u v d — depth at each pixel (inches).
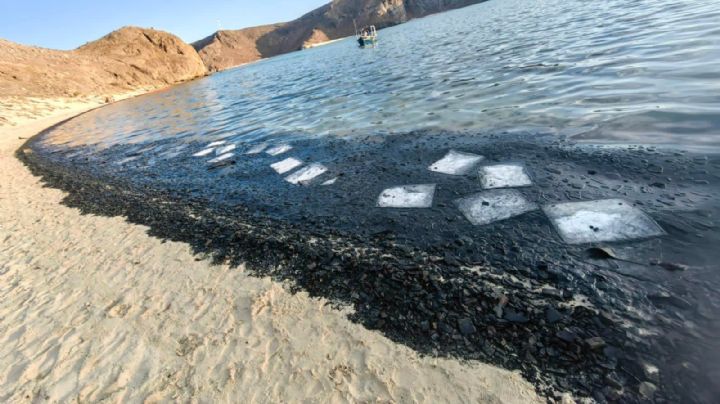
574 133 192.2
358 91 498.9
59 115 1018.1
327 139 300.0
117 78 1656.0
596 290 93.2
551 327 85.7
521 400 71.8
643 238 106.7
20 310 135.9
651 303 85.7
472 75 406.0
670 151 149.9
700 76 211.6
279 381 86.9
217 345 101.9
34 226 221.5
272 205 192.9
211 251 154.2
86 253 173.9
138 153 403.2
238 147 339.3
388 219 152.5
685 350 73.5
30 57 1321.4
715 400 63.6
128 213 218.8
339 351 92.0
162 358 101.0
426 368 82.8
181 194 238.5
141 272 147.9
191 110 720.3
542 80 303.4
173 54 2215.8
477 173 176.6
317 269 126.7
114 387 94.5
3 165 437.4
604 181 141.9
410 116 309.0
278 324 105.2
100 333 116.0
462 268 112.4
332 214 168.1
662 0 549.0
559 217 126.3
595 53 340.5
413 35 1585.9
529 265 107.4
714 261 92.9
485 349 84.4
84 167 373.1
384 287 111.0
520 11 1201.4
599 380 72.2
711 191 119.8
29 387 99.6
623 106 206.1
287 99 591.5
